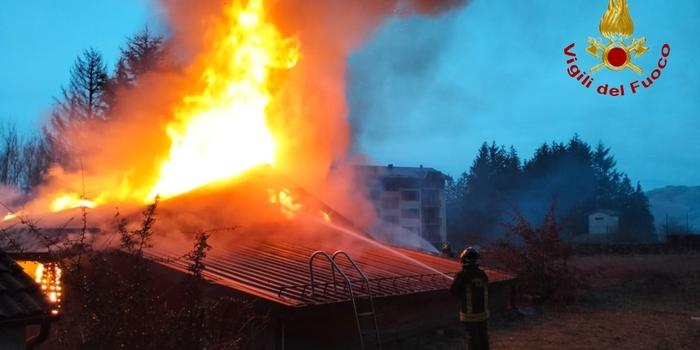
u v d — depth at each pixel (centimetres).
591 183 6731
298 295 820
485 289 773
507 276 1286
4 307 536
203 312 607
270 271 942
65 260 615
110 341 545
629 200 6931
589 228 6341
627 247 3003
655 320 1207
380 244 1385
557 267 1462
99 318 550
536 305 1405
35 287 585
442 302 1046
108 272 579
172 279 846
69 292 598
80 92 2920
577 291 1455
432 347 936
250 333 788
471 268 776
